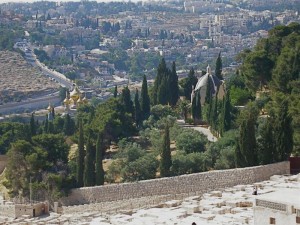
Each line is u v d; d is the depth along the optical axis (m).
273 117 170.88
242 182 161.12
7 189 181.75
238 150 166.25
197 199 148.88
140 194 162.00
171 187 161.75
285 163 165.38
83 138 174.75
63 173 174.38
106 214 147.75
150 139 198.62
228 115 194.62
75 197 165.88
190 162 171.12
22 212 159.62
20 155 172.88
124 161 176.38
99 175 170.00
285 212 97.44
